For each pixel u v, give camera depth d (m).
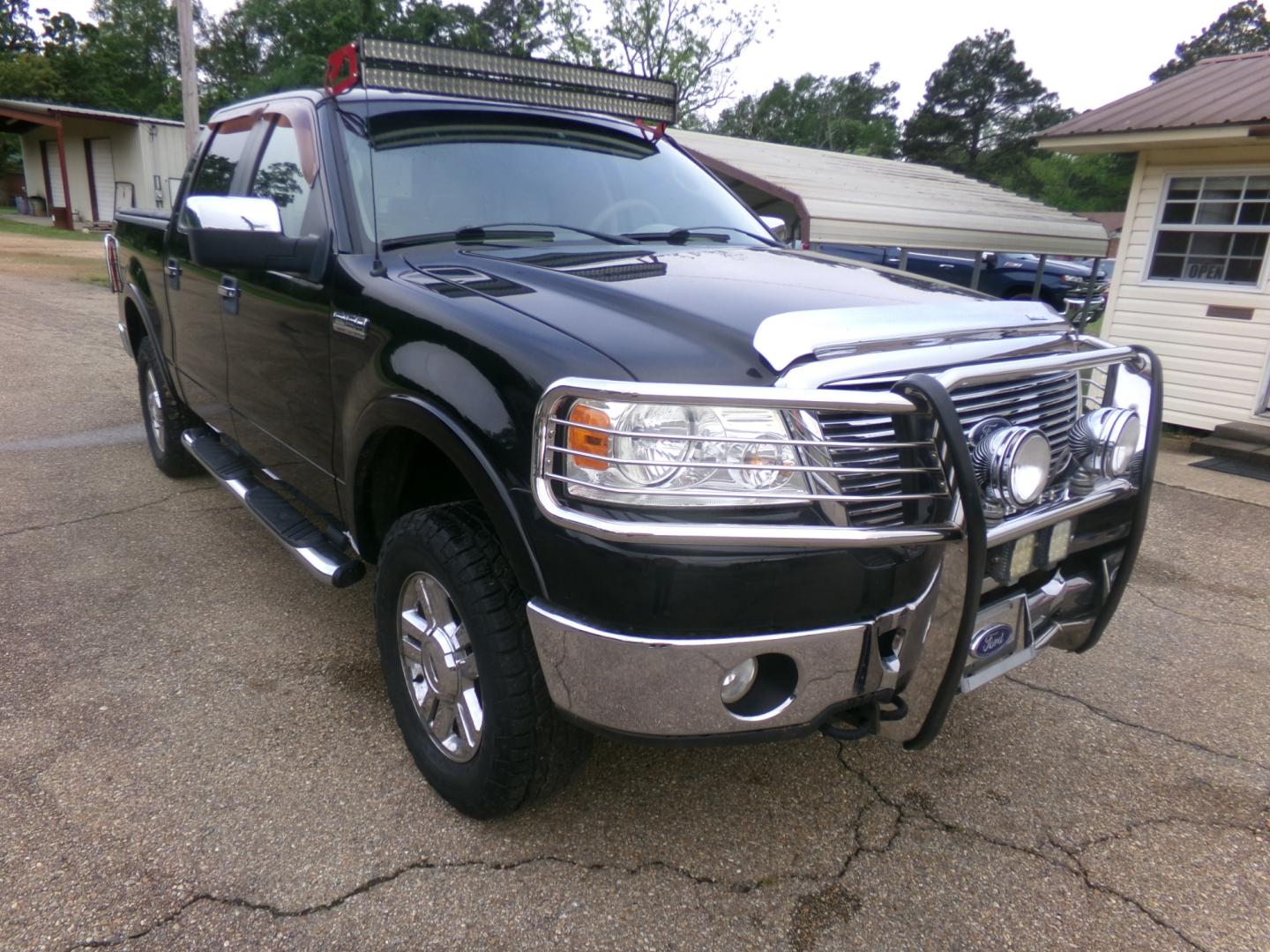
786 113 77.69
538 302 2.19
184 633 3.34
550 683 1.96
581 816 2.42
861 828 2.44
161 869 2.17
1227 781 2.70
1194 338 8.70
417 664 2.49
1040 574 2.40
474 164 3.06
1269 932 2.12
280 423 3.23
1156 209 8.88
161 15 54.59
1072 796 2.61
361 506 2.69
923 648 2.00
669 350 1.90
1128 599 4.07
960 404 2.10
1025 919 2.13
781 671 1.92
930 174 12.83
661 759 2.70
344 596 3.69
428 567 2.25
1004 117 79.81
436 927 2.04
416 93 3.16
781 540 1.74
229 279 3.40
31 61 41.34
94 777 2.50
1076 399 2.52
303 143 3.11
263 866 2.20
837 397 1.73
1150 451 2.45
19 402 6.71
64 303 12.05
